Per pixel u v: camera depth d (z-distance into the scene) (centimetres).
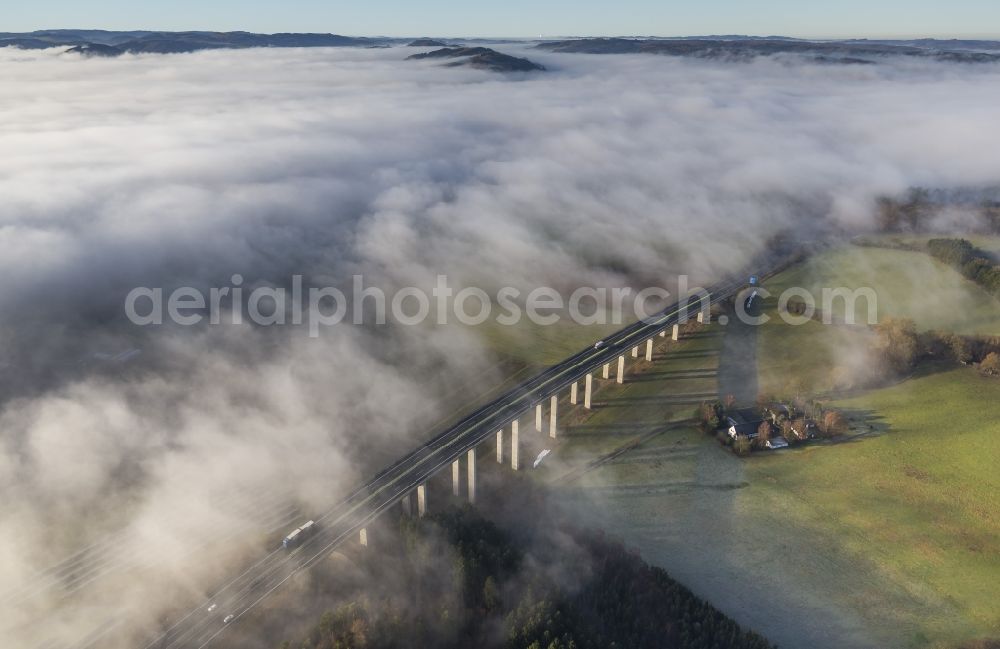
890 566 15912
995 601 14788
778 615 14775
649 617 14075
